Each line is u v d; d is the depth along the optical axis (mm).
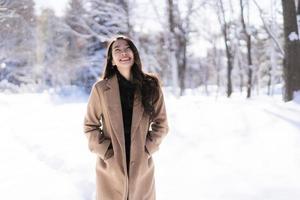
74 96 24375
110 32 23875
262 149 6676
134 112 2990
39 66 29438
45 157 6547
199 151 6863
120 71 3061
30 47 29969
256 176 5273
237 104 11906
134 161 2973
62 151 6805
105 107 2998
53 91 26547
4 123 10180
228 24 28344
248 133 7922
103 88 3023
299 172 5324
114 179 3027
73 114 11453
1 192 4723
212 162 6121
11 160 6379
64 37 27812
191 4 24047
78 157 6379
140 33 24312
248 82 24000
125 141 3016
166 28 23500
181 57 24094
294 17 12164
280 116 9094
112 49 3051
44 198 4539
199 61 46031
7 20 28781
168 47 23453
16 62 31156
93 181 5195
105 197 3119
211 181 5148
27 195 4629
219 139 7660
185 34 24172
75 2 24453
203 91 45562
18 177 5383
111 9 23500
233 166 5836
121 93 3047
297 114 9336
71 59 26906
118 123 2965
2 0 27922
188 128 8820
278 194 4516
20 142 7797
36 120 10438
